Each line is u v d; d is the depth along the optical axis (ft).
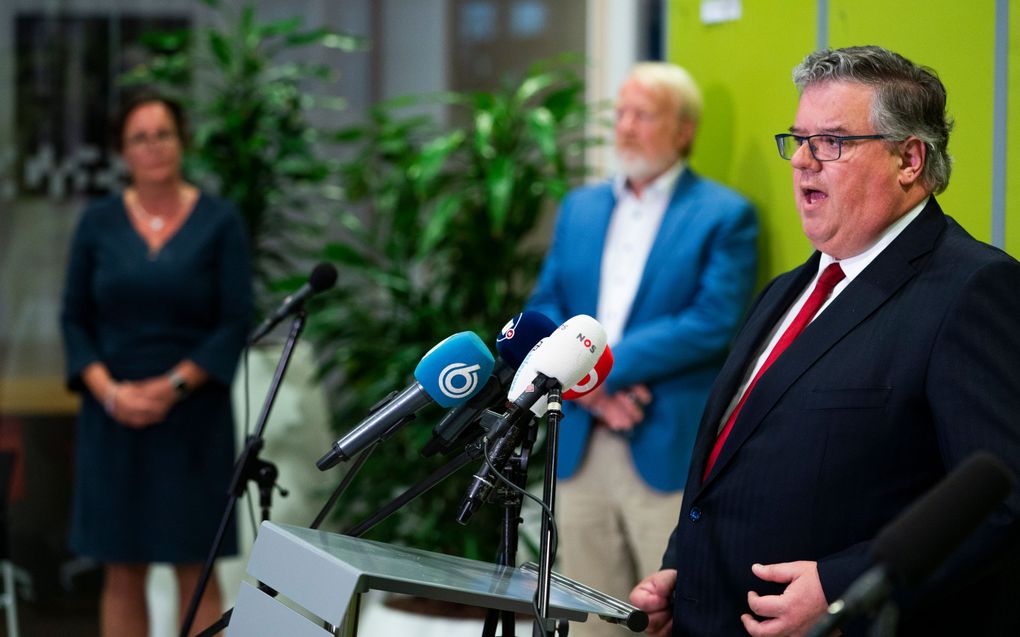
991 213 12.29
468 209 22.38
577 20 28.37
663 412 17.08
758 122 17.74
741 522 9.72
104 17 28.35
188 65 25.53
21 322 28.40
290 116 24.93
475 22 28.94
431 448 9.69
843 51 9.89
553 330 9.71
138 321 18.97
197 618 19.03
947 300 9.00
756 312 11.14
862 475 9.17
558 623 8.69
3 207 28.50
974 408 8.57
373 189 24.82
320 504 23.67
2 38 28.25
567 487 17.65
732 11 18.48
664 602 10.80
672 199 17.72
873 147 9.52
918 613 9.14
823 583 8.82
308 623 7.82
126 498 18.75
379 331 22.79
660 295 17.30
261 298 25.36
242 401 23.44
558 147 22.72
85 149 28.50
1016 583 9.15
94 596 27.32
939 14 13.24
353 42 25.32
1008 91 12.03
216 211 19.45
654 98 17.65
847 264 9.94
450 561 9.41
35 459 27.68
